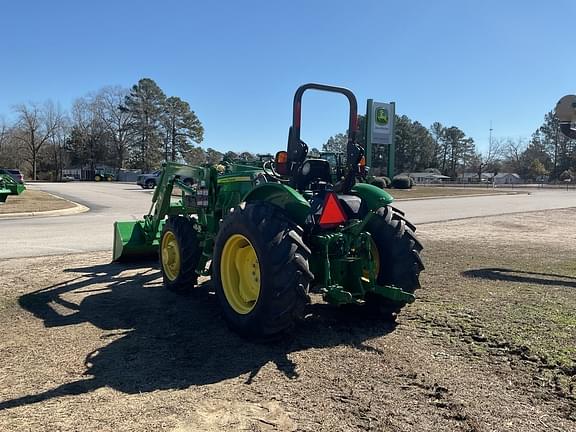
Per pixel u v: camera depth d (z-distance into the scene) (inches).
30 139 3314.5
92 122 3297.2
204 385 137.8
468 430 115.1
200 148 3157.0
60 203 819.4
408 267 192.1
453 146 4409.5
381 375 144.9
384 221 197.2
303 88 185.9
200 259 236.7
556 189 2217.0
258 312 165.0
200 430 113.6
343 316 201.3
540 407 126.7
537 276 286.5
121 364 152.5
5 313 205.3
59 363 152.8
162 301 226.1
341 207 179.0
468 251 384.2
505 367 151.3
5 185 869.2
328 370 148.3
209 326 190.2
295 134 188.2
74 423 116.3
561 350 163.5
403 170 4003.4
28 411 122.3
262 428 114.7
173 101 3253.0
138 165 3260.3
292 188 184.7
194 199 255.0
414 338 176.6
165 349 165.6
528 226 587.5
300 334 179.9
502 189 2075.5
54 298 229.0
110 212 706.8
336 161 213.5
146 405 125.5
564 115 381.7
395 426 116.4
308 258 169.9
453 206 930.7
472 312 207.2
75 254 346.9
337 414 121.6
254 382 139.8
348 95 192.7
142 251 308.7
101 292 241.8
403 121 3976.4
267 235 163.9
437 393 133.6
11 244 394.3
